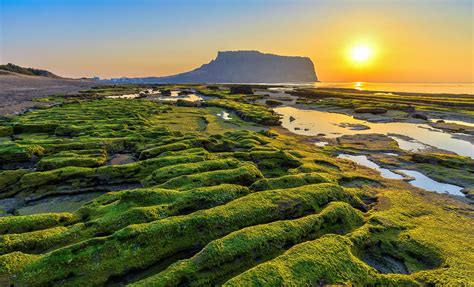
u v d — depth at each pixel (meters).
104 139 34.47
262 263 11.81
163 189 18.09
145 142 35.75
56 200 22.06
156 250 13.12
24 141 32.59
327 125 57.19
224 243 12.74
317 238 14.80
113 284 11.83
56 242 13.83
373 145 39.69
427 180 26.98
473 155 36.16
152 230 13.59
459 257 13.30
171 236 13.71
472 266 12.63
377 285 11.39
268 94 127.19
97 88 147.62
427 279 11.87
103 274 11.84
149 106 72.00
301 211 16.83
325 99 103.75
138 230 13.48
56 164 25.84
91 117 52.41
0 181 23.50
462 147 40.25
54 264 11.75
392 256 13.96
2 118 49.72
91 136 37.53
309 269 11.47
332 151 36.66
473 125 56.41
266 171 26.56
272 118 56.94
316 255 12.21
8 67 199.88
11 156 28.09
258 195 17.41
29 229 15.12
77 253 12.22
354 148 38.00
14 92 102.19
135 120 50.03
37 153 29.53
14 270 11.54
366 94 130.50
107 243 12.80
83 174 24.14
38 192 22.52
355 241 14.07
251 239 13.16
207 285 11.40
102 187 23.80
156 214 15.48
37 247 13.53
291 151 32.34
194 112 68.56
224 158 27.69
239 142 34.97
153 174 22.78
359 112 72.06
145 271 12.57
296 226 14.59
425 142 43.12
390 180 26.14
